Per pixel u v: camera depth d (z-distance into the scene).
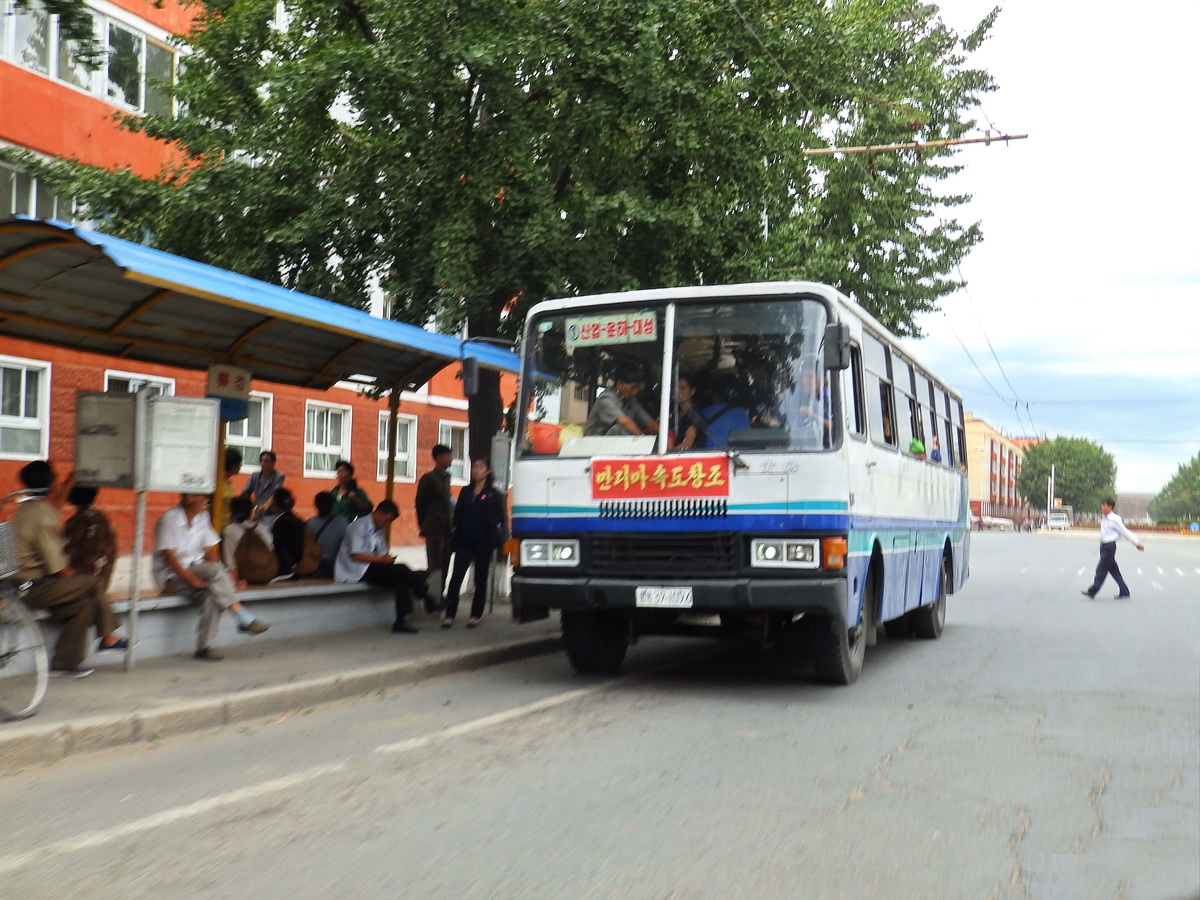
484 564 13.16
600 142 15.82
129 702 7.98
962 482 17.56
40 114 20.42
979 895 4.65
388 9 14.62
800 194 19.11
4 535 7.56
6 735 6.79
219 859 4.96
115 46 21.94
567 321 10.10
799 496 9.20
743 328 9.62
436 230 14.42
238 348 11.73
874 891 4.66
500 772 6.67
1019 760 7.21
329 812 5.75
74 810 5.78
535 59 14.58
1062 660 12.42
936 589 14.80
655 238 15.55
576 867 4.88
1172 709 9.20
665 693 9.73
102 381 21.38
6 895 4.48
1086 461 171.12
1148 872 4.99
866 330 10.70
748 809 5.90
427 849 5.11
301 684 8.87
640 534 9.52
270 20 16.34
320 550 12.73
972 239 27.67
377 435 30.50
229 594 10.17
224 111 16.05
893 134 25.39
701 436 9.51
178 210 15.38
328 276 15.32
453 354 11.80
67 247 8.60
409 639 11.89
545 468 9.87
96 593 9.12
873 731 8.10
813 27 16.83
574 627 10.42
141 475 9.41
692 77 15.34
